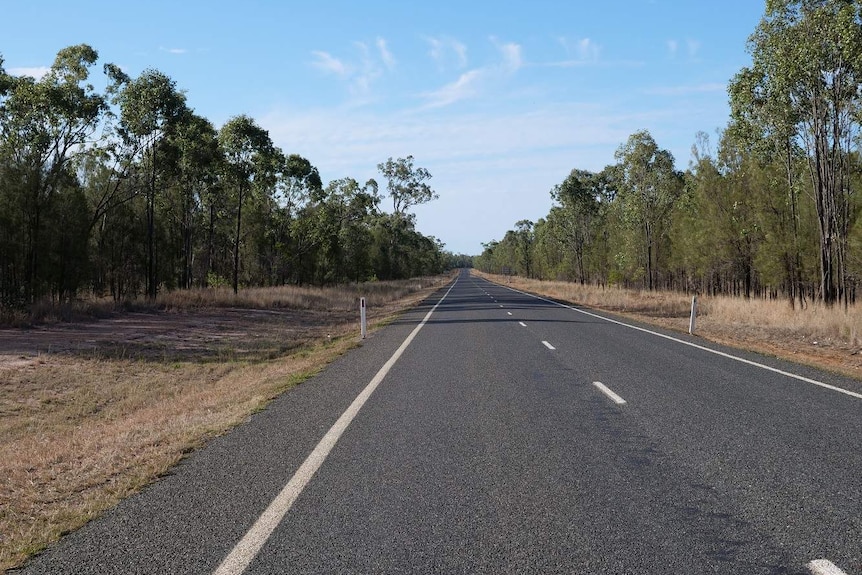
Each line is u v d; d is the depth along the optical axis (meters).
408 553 4.09
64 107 34.28
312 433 7.50
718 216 40.25
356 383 11.14
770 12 26.02
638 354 14.57
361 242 75.06
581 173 74.25
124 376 15.27
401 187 99.88
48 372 15.19
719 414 8.20
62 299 33.59
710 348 15.73
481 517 4.70
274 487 5.49
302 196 62.12
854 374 11.62
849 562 3.86
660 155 53.41
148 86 39.59
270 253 61.12
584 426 7.61
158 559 4.06
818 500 4.98
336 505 5.01
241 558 4.05
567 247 80.12
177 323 27.34
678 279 61.88
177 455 6.59
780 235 33.84
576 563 3.90
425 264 140.00
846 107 25.78
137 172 42.34
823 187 27.12
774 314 23.77
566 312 30.92
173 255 49.69
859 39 23.92
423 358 14.32
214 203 54.84
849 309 22.91
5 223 30.48
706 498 5.06
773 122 27.41
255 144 45.78
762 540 4.21
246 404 9.54
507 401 9.20
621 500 5.04
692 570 3.78
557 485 5.43
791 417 8.00
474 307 35.97
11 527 4.82
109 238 44.72
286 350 19.88
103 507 5.07
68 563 4.02
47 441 8.96
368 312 36.28
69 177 35.66
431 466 6.04
